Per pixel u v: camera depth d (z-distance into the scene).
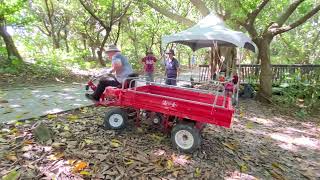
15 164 3.83
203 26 8.41
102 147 4.60
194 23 14.77
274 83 13.45
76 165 3.95
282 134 7.27
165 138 5.27
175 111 4.84
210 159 4.77
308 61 25.70
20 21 14.17
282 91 12.28
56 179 3.62
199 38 7.79
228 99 5.27
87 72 15.55
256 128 7.49
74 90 9.22
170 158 4.56
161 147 4.91
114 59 5.68
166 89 6.01
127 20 24.83
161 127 5.63
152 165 4.28
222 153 5.11
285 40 25.58
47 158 4.07
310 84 11.82
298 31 27.27
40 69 13.18
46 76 12.27
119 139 5.02
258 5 11.33
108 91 5.41
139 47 30.17
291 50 26.28
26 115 5.70
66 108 6.54
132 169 4.09
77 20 26.14
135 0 17.06
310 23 26.11
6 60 13.62
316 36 25.81
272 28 11.47
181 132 4.80
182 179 4.04
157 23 27.38
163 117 5.38
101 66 19.44
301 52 25.58
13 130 4.84
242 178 4.32
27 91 8.51
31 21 14.98
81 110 6.61
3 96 7.50
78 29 27.45
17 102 6.86
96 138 4.92
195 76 18.33
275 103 11.30
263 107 10.54
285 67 14.07
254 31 11.52
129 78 5.45
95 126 5.50
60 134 4.89
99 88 5.78
